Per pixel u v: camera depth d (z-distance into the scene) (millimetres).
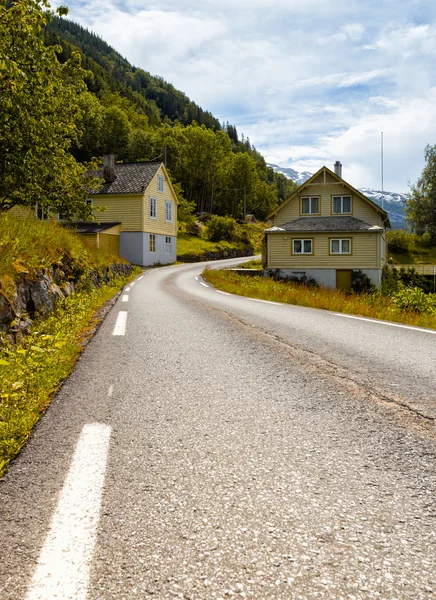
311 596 1599
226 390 4176
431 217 63719
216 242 61531
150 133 95562
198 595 1612
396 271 39781
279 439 3031
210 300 13656
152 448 2881
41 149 15320
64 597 1614
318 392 4105
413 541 1907
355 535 1951
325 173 32250
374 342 6625
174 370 4926
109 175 39406
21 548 1891
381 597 1590
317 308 13070
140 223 38000
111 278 19391
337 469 2588
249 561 1790
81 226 36906
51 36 139500
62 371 4727
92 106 80938
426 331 7785
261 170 186625
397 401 3840
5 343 5586
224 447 2898
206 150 90250
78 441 2990
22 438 3035
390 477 2488
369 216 31875
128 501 2248
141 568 1759
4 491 2359
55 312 8664
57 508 2189
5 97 12469
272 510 2154
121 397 3961
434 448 2881
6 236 7895
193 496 2289
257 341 6656
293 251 32188
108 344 6434
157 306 11609
